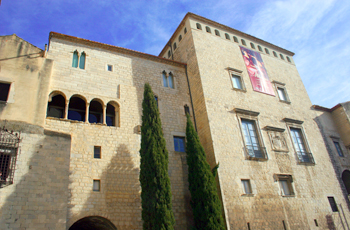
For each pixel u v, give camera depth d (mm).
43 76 19562
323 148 32344
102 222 19062
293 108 33375
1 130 15977
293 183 26344
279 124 30172
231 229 20531
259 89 31594
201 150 21734
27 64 19391
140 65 26781
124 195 19453
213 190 20125
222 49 31812
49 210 15516
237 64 31828
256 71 33094
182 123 25859
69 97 21375
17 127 16766
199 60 28734
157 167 18766
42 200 15562
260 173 24766
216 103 26672
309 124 33438
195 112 27141
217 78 28688
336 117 36906
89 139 20234
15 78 18469
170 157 23078
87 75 23203
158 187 18234
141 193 18641
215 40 32062
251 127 27812
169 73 28422
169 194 18312
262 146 26688
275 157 26844
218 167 22484
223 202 21297
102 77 23844
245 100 29234
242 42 35062
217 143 24094
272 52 37844
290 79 36656
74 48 23969
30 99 18203
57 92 21203
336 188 29484
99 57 24797
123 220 18641
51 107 22234
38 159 16484
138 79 25766
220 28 33906
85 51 24359
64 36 23750
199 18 32656
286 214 24000
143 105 21828
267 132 28188
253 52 34875
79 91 22047
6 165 15484
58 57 22781
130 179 20219
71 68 22844
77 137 19875
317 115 35469
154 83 26594
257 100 30344
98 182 19125
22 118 17266
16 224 14375
